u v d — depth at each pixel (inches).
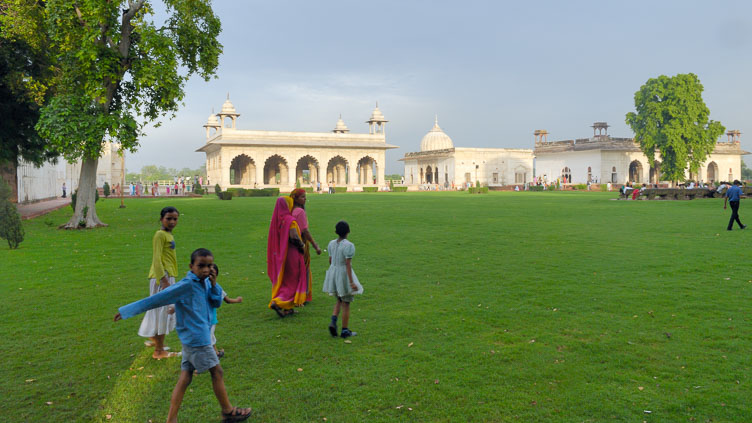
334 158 2455.7
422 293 281.4
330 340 204.8
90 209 632.4
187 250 445.4
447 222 677.9
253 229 605.0
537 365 174.6
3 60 672.4
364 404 147.9
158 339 186.9
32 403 151.9
